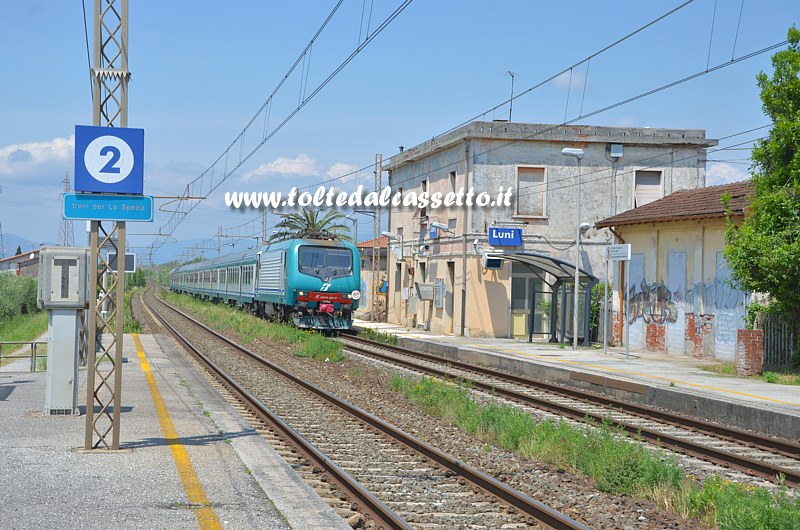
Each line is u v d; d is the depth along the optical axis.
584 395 17.80
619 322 29.39
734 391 17.11
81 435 11.20
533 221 35.34
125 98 9.83
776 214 19.34
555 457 10.87
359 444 11.99
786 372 20.06
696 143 35.91
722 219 23.83
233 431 11.88
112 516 7.32
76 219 9.63
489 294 34.62
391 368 23.06
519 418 12.85
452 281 37.34
